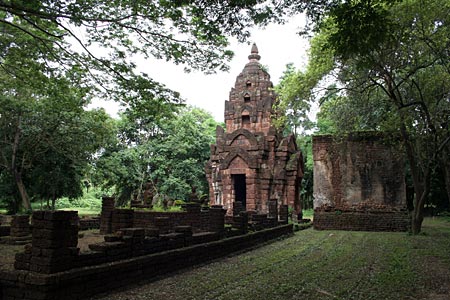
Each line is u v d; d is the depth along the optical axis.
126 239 8.05
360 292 7.79
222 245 11.98
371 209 21.61
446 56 14.74
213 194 28.02
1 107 21.23
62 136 23.67
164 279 8.71
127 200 34.81
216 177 27.73
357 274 9.50
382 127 18.56
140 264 8.20
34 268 6.32
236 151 26.11
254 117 27.47
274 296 7.43
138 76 11.98
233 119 28.06
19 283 6.18
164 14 10.47
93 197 54.56
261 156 26.02
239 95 28.23
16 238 12.18
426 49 15.00
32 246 6.42
